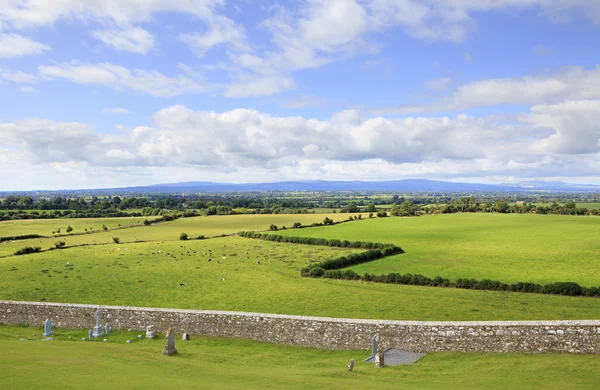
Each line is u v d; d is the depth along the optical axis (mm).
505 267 60031
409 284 52250
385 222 123438
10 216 145875
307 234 99688
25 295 49406
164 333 32562
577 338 23672
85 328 34562
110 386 16516
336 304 42344
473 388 18766
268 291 49500
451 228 107688
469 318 36031
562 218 122750
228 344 29812
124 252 81750
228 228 119188
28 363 19812
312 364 25266
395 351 26531
